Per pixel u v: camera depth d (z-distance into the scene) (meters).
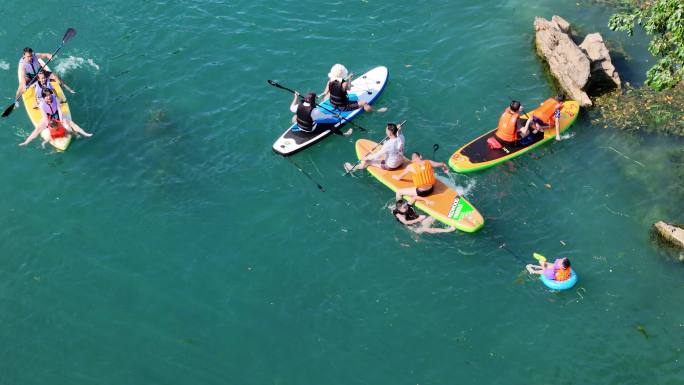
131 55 19.53
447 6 21.39
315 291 13.84
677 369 12.33
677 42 14.70
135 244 14.80
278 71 19.06
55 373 12.63
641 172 16.05
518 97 18.30
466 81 18.81
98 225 15.18
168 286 14.03
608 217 15.06
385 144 15.66
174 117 17.73
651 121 17.33
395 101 18.22
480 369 12.45
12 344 13.09
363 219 15.22
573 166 16.31
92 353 12.94
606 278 13.84
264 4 21.31
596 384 12.19
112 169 16.39
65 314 13.56
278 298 13.74
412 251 14.50
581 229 14.83
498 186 15.88
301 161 16.67
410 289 13.80
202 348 12.96
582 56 17.94
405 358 12.67
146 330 13.27
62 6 21.09
